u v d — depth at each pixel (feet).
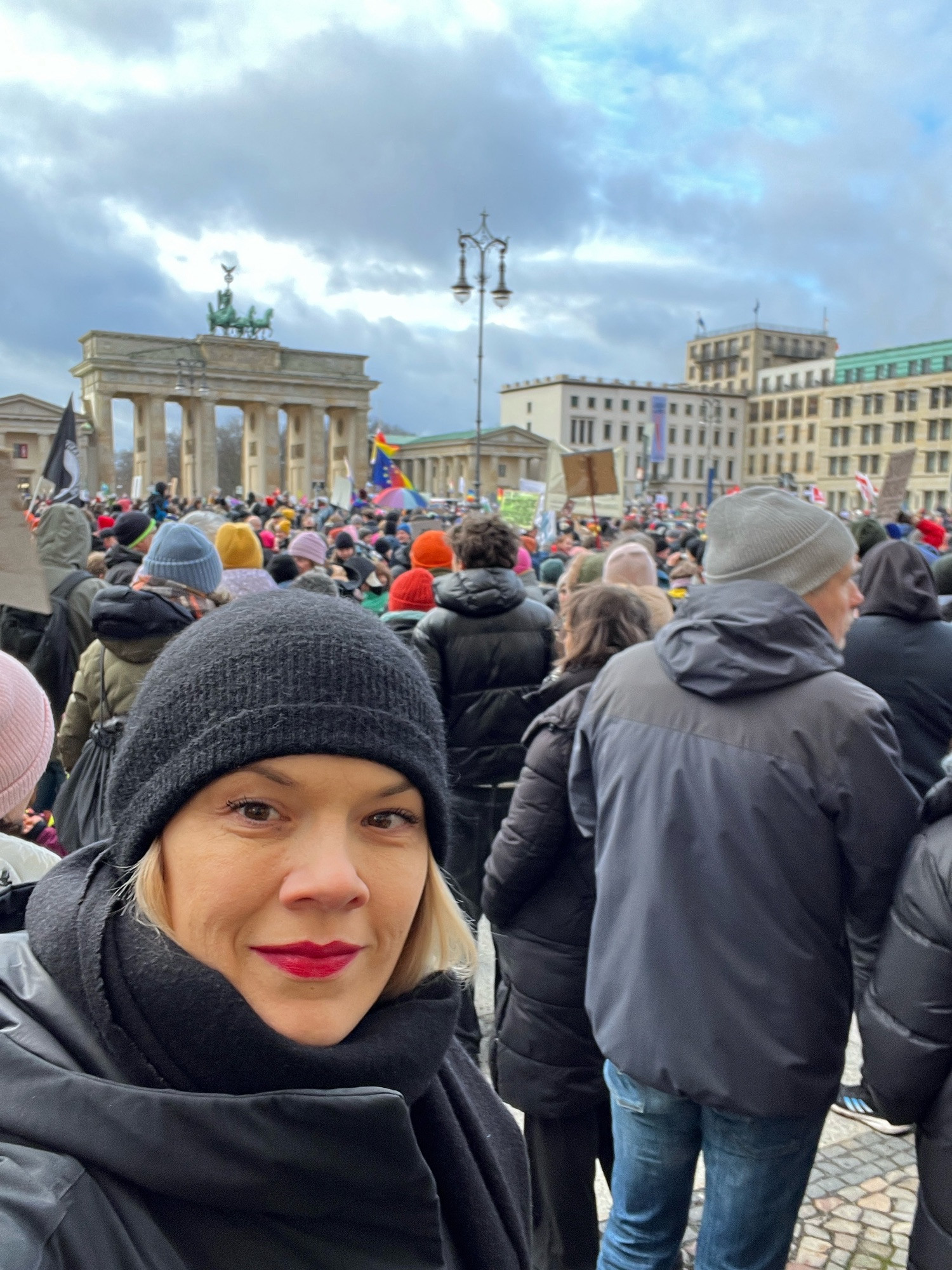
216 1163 2.54
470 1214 3.59
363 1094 2.76
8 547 8.07
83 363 242.99
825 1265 9.83
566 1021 9.49
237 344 249.14
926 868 6.86
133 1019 2.76
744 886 7.31
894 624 14.25
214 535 20.77
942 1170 7.04
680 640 7.91
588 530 62.44
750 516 8.26
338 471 207.21
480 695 13.71
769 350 410.52
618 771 7.97
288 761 2.93
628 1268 8.13
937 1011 6.85
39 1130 2.51
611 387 370.32
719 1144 7.68
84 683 12.62
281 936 2.94
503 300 93.35
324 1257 2.74
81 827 12.21
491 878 9.56
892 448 320.50
